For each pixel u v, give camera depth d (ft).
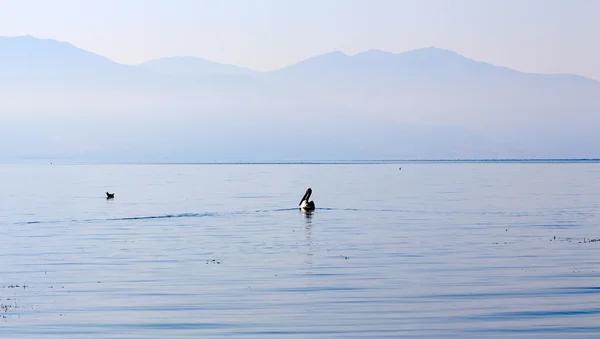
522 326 110.11
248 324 111.55
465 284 138.92
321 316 115.96
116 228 240.94
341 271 153.28
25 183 621.72
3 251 185.47
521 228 235.61
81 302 125.90
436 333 106.73
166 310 120.16
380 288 135.64
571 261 164.14
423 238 208.23
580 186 524.93
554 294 130.21
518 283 139.54
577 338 104.12
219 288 136.56
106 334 106.93
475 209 314.14
